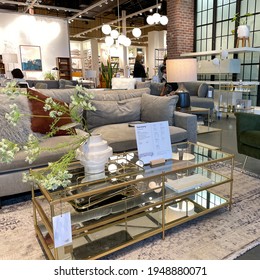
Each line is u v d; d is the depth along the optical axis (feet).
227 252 5.24
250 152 8.87
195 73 11.41
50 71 33.19
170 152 6.54
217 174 7.45
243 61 22.26
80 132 8.05
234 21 22.09
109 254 5.20
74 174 5.72
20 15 32.50
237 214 6.66
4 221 6.49
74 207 5.70
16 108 4.51
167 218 6.09
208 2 24.27
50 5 34.83
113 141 8.34
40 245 5.59
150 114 10.44
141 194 6.31
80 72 54.19
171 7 25.04
